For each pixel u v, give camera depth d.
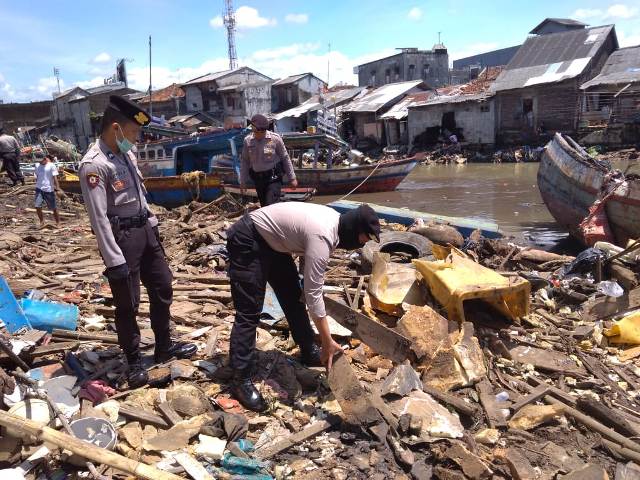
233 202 14.25
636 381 4.35
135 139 3.74
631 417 3.83
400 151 36.91
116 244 3.67
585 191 10.12
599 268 6.40
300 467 3.20
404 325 4.38
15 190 19.11
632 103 28.39
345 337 4.77
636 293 5.64
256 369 4.25
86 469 3.03
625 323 4.93
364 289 6.10
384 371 4.22
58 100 54.78
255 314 3.85
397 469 3.21
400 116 36.91
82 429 3.20
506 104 32.97
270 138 7.45
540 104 31.52
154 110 50.78
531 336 5.01
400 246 7.58
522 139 32.19
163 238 10.28
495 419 3.65
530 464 3.23
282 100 48.94
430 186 22.58
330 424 3.60
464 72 60.31
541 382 4.22
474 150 33.66
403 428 3.43
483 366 4.18
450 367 4.08
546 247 10.72
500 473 3.17
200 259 8.04
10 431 2.95
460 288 4.48
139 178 3.94
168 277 4.18
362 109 39.38
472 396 3.96
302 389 4.12
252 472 3.09
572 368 4.47
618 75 29.03
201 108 49.47
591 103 30.11
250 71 49.12
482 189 20.67
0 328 4.61
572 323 5.36
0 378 3.24
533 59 33.69
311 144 19.98
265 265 3.80
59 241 10.33
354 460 3.26
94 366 4.25
